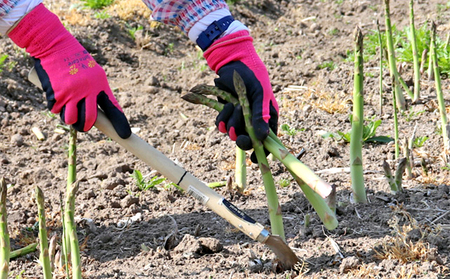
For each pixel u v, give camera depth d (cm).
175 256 313
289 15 899
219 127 288
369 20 866
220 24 280
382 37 726
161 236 341
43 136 525
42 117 563
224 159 476
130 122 572
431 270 276
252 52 281
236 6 873
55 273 295
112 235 344
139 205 386
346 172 423
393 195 361
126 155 497
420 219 333
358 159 349
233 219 276
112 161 477
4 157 485
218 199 276
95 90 270
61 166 471
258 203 382
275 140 280
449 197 361
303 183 284
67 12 767
